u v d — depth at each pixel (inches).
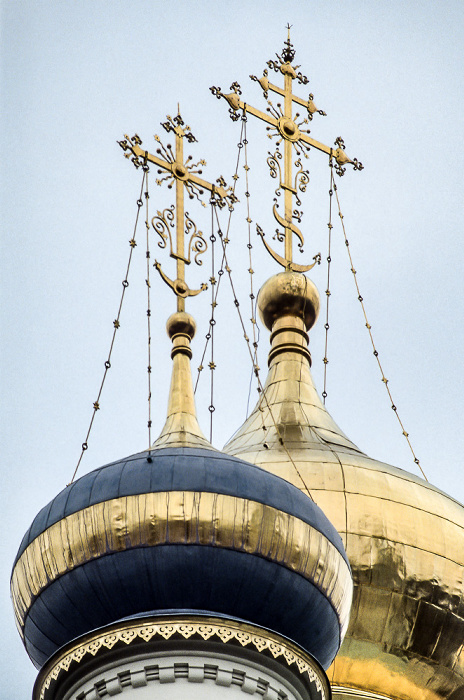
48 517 2079.2
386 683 2466.8
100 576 2027.6
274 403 2790.4
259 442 2709.2
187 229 2479.1
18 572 2102.6
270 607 2036.2
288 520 2050.9
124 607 2026.3
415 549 2502.5
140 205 2416.3
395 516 2524.6
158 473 2055.9
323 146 2994.6
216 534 2017.7
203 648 1911.9
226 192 2554.1
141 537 2016.5
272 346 2901.1
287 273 2928.2
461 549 2534.5
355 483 2556.6
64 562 2046.0
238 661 1919.3
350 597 2128.4
